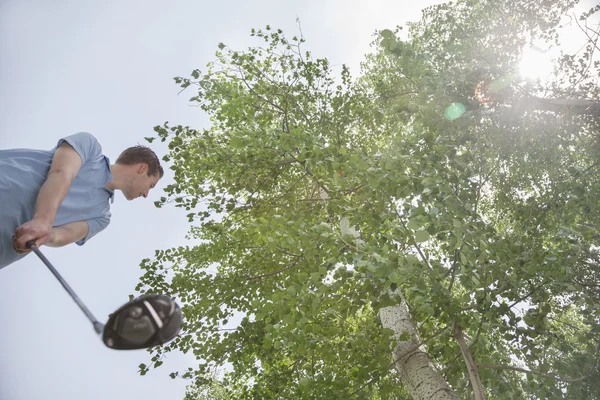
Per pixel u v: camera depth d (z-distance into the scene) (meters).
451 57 5.99
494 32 6.76
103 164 2.06
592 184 4.83
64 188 1.70
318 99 7.18
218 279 6.47
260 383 5.68
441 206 3.53
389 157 3.76
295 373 5.64
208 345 6.05
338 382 3.95
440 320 3.71
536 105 5.36
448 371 4.26
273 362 6.23
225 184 6.41
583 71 5.63
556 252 3.73
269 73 7.16
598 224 4.64
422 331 4.41
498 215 7.13
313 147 4.02
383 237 3.59
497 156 5.93
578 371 3.62
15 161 1.72
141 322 1.12
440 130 4.03
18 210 1.66
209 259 6.82
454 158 3.96
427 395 3.81
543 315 3.48
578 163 5.89
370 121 7.09
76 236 1.95
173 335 1.19
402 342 4.31
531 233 4.52
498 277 3.57
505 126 5.48
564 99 5.57
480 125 4.99
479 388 3.46
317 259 4.24
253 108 6.55
